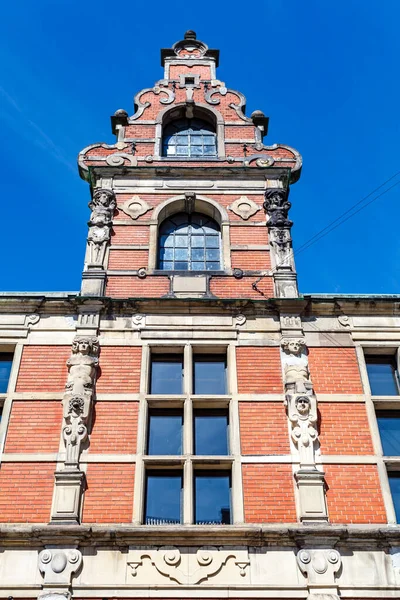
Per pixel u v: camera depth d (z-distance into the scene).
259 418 11.03
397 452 11.07
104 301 12.43
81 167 15.34
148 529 9.48
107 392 11.27
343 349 12.13
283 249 13.66
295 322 12.35
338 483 10.31
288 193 15.14
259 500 10.06
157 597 9.09
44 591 8.99
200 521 10.12
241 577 9.26
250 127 16.45
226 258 13.62
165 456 10.51
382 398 11.40
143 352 11.86
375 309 12.73
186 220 14.94
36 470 10.30
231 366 11.72
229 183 15.09
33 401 11.16
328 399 11.34
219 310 12.52
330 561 9.35
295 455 10.57
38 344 11.98
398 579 9.27
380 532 9.58
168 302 12.49
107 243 13.73
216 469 10.68
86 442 10.60
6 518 9.80
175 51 18.53
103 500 9.98
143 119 16.50
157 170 15.13
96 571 9.23
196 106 16.86
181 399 11.26
